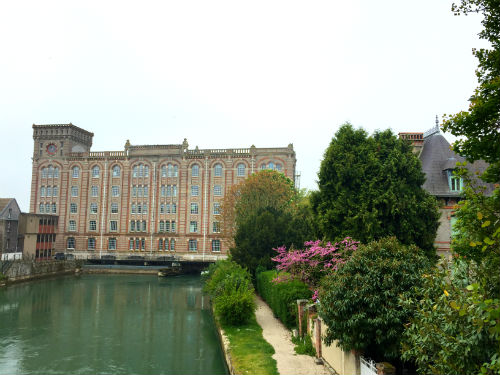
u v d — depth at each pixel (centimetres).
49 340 2783
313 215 2792
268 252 3978
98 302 4219
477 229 909
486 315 643
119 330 3066
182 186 7588
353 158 2570
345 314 1485
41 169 8144
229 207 5334
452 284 883
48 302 4216
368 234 2402
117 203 7819
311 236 3797
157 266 7381
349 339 1480
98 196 7894
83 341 2759
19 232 6788
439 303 864
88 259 7606
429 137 2944
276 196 4872
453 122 1012
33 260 6128
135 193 7769
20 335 2912
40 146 8181
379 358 1554
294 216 4381
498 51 962
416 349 933
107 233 7756
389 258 1562
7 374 2122
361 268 1551
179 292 4884
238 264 4112
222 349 2450
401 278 1475
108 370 2194
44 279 6053
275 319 2988
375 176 2511
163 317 3519
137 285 5481
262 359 1972
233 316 2764
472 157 1011
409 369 1501
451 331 800
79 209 7912
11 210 6806
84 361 2341
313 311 2200
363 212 2438
